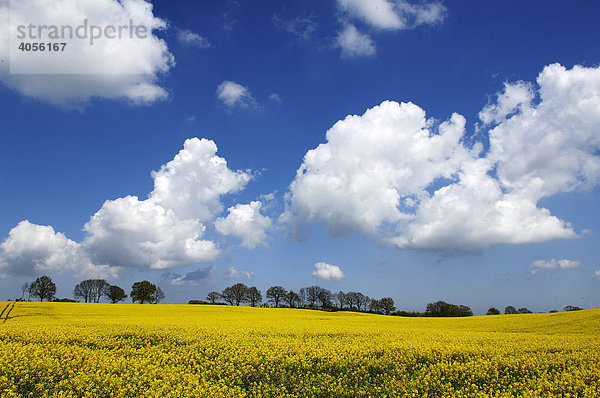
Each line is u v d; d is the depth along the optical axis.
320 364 14.88
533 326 34.94
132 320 32.69
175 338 19.55
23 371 12.16
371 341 20.44
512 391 12.34
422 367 14.86
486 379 13.53
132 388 11.56
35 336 18.42
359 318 49.44
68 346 16.84
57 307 52.50
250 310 68.00
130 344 18.02
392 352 17.02
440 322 43.19
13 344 16.11
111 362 13.93
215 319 36.53
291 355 16.17
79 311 48.19
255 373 13.92
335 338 21.73
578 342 20.19
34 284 81.06
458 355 16.94
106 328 22.27
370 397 11.66
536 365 14.77
